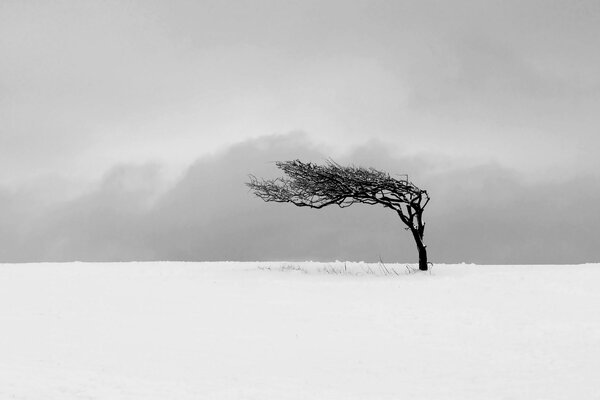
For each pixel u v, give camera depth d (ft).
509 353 40.47
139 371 33.99
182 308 57.82
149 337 44.68
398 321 51.78
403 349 42.06
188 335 45.78
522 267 90.02
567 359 38.22
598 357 38.47
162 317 53.11
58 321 50.08
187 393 29.12
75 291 67.72
